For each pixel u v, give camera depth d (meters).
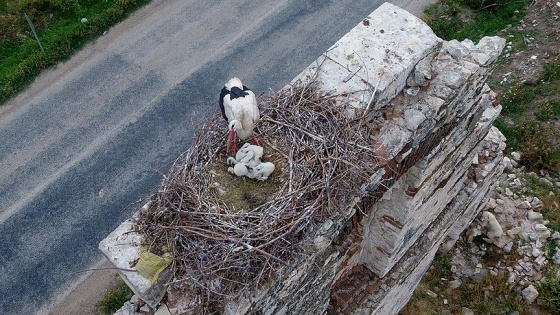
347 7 14.18
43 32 13.62
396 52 6.19
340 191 5.38
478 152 9.22
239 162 5.39
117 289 10.20
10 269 10.50
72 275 10.42
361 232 7.31
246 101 5.46
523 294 9.91
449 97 6.19
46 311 10.09
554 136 11.47
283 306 5.54
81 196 11.28
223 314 4.87
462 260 10.31
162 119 12.30
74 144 12.01
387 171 5.92
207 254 4.84
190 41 13.57
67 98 12.69
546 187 10.97
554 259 10.13
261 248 4.85
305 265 5.30
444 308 9.96
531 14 13.84
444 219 8.73
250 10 14.16
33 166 11.73
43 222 11.00
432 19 13.89
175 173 5.42
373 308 8.01
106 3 14.09
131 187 11.36
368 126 5.96
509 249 10.27
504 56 13.05
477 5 14.11
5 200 11.31
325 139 5.54
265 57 13.27
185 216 5.07
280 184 5.40
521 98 12.05
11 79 12.84
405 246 7.94
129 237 5.11
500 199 10.70
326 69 6.14
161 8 14.19
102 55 13.35
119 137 12.07
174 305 4.94
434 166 6.84
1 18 13.83
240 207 5.23
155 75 12.98
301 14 14.05
